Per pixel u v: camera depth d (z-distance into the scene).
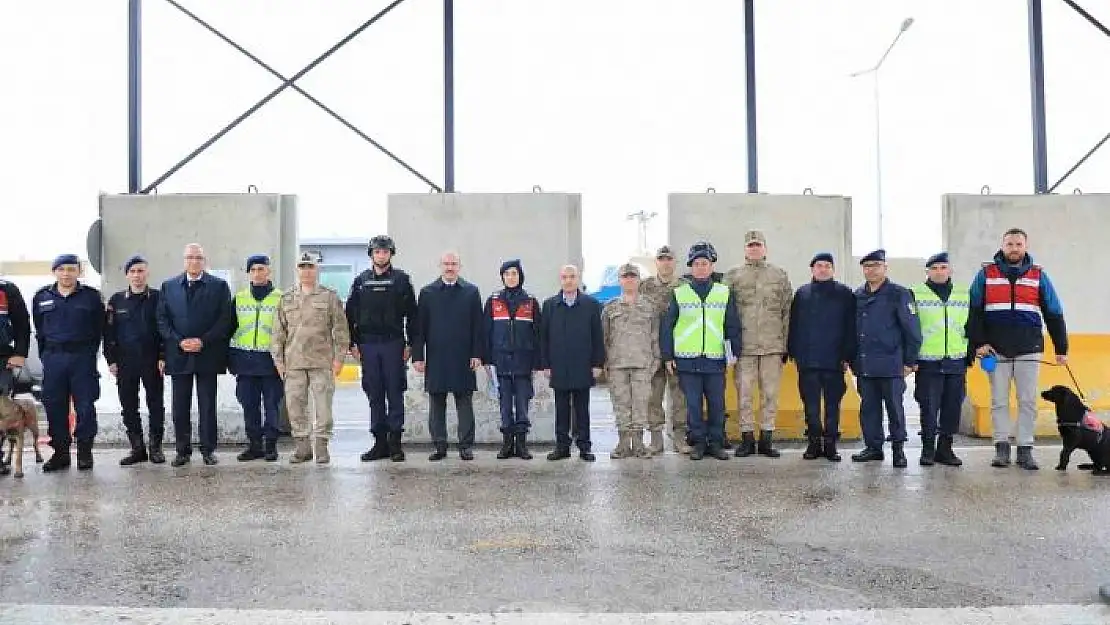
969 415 9.16
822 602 3.63
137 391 7.53
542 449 8.55
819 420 7.59
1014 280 7.05
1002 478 6.54
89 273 12.83
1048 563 4.19
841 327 7.47
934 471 6.91
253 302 7.70
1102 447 6.66
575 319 7.54
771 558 4.28
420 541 4.62
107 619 3.42
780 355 7.80
